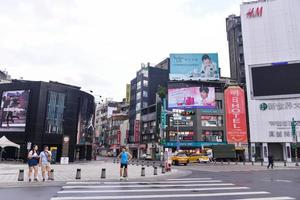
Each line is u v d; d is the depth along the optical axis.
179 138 58.22
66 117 40.50
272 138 53.94
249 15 59.31
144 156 64.19
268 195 10.42
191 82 63.47
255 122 55.41
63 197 9.59
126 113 91.81
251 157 54.19
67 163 35.50
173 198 9.59
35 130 37.09
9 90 39.25
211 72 64.19
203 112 59.06
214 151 49.91
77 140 42.19
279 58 55.78
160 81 79.25
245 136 56.38
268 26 57.66
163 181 15.39
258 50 57.44
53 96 39.47
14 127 37.88
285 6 57.22
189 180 16.17
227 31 78.50
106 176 17.34
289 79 54.31
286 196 10.19
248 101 56.62
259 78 56.34
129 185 13.27
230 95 58.34
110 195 10.11
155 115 66.12
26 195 10.02
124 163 16.11
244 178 17.70
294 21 56.28
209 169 27.44
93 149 54.78
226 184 14.14
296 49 55.09
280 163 45.44
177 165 36.88
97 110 116.88
